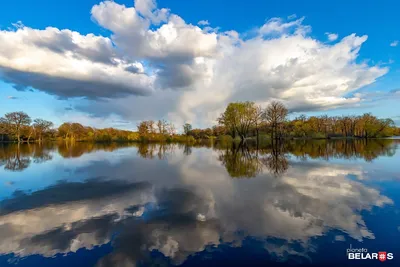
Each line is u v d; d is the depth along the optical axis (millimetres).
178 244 6008
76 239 6391
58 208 9070
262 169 17812
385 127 88688
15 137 91688
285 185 12414
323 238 6238
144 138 90375
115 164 21984
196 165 20688
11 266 5207
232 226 7105
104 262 5258
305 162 21203
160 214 8242
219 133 109062
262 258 5293
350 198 9883
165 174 16297
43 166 20953
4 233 6832
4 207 9250
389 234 6441
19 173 17219
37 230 7023
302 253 5484
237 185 12609
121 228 7070
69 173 17047
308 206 8898
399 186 11914
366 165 18922
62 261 5344
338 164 19672
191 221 7527
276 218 7688
